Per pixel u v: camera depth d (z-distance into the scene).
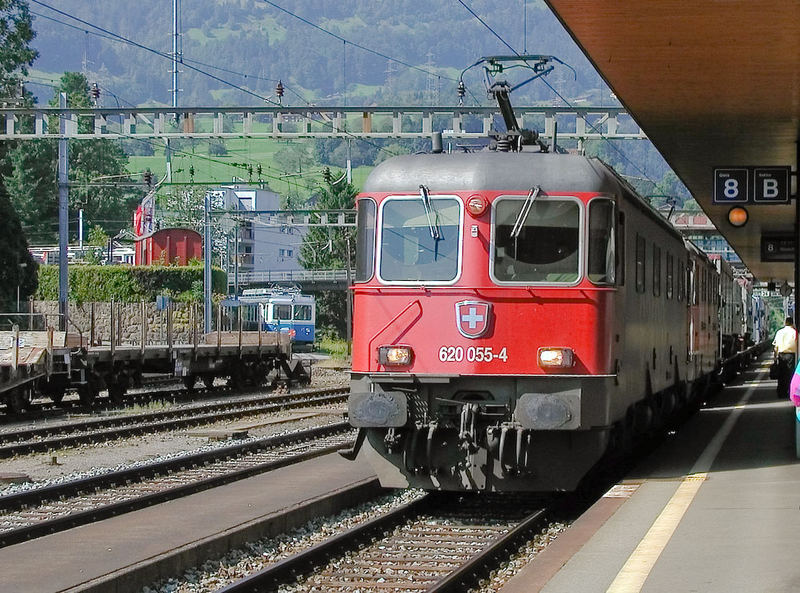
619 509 12.52
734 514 12.02
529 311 14.40
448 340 14.44
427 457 14.34
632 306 16.42
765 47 15.05
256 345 42.09
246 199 144.00
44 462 19.70
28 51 67.88
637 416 18.25
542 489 14.44
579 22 13.95
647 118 20.25
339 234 103.44
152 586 10.44
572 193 14.54
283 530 13.16
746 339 61.00
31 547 11.52
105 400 33.91
